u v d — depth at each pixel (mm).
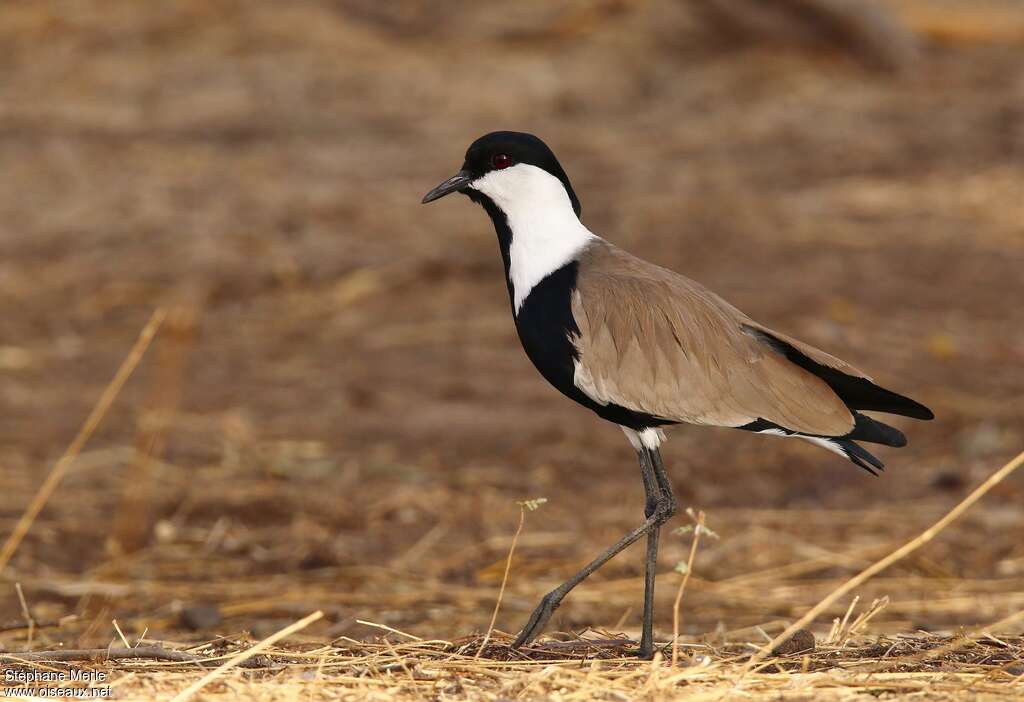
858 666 7934
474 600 11523
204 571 12141
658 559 12391
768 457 14758
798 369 8703
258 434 15164
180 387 16438
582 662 8109
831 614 11125
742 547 12664
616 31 32531
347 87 29438
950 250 20734
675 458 14758
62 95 28500
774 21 31000
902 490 13812
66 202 23125
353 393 16281
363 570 12164
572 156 25734
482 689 7484
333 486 13984
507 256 9273
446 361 17281
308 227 21922
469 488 13961
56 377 16766
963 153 25188
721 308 8867
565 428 15430
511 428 15406
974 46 32219
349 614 11148
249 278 19906
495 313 18781
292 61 30438
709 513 13414
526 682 7500
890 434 8594
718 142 26438
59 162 25062
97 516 13227
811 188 23672
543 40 32500
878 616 11078
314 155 25750
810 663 7988
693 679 7520
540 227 9117
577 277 8992
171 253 20812
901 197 23078
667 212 22406
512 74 30484
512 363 17281
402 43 32250
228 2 32625
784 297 18641
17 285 19734
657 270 9008
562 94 29438
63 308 18984
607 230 21516
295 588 11773
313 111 28109
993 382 16172
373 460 14594
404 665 7781
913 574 12047
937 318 18094
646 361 8641
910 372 16406
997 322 18016
